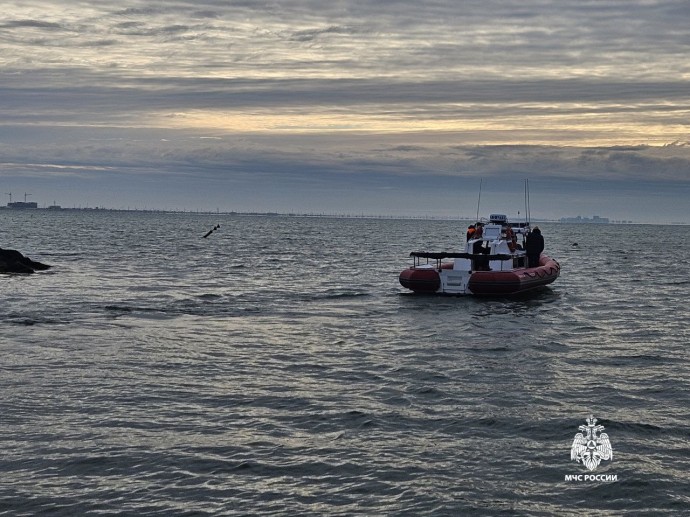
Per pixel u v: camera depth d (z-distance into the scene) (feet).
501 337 64.95
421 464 33.24
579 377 49.85
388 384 47.34
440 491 30.50
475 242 90.17
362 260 164.55
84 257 157.07
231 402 42.68
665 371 51.85
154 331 65.05
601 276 130.11
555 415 40.60
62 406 41.14
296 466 32.81
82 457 33.40
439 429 38.06
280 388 46.01
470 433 37.52
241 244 235.20
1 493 29.66
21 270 115.34
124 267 132.67
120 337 61.77
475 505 29.30
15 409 40.32
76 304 80.74
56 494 29.68
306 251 200.44
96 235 286.05
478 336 65.26
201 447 34.91
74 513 28.12
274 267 140.15
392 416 40.09
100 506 28.71
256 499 29.53
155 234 310.86
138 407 41.29
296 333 65.77
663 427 38.70
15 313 73.15
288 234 352.08
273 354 56.44
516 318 75.92
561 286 109.40
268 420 39.22
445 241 306.55
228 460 33.37
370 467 32.81
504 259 86.94
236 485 30.78
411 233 426.10
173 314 75.46
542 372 51.29
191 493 29.99
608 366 53.42
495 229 91.20
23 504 28.78
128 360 53.11
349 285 106.73
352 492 30.30
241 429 37.65
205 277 116.88
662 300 92.94
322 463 33.17
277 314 77.05
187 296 90.74
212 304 83.71
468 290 88.07
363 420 39.24
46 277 110.11
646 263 171.73
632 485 31.30
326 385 46.96
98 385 45.83
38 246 198.90
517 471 32.68
